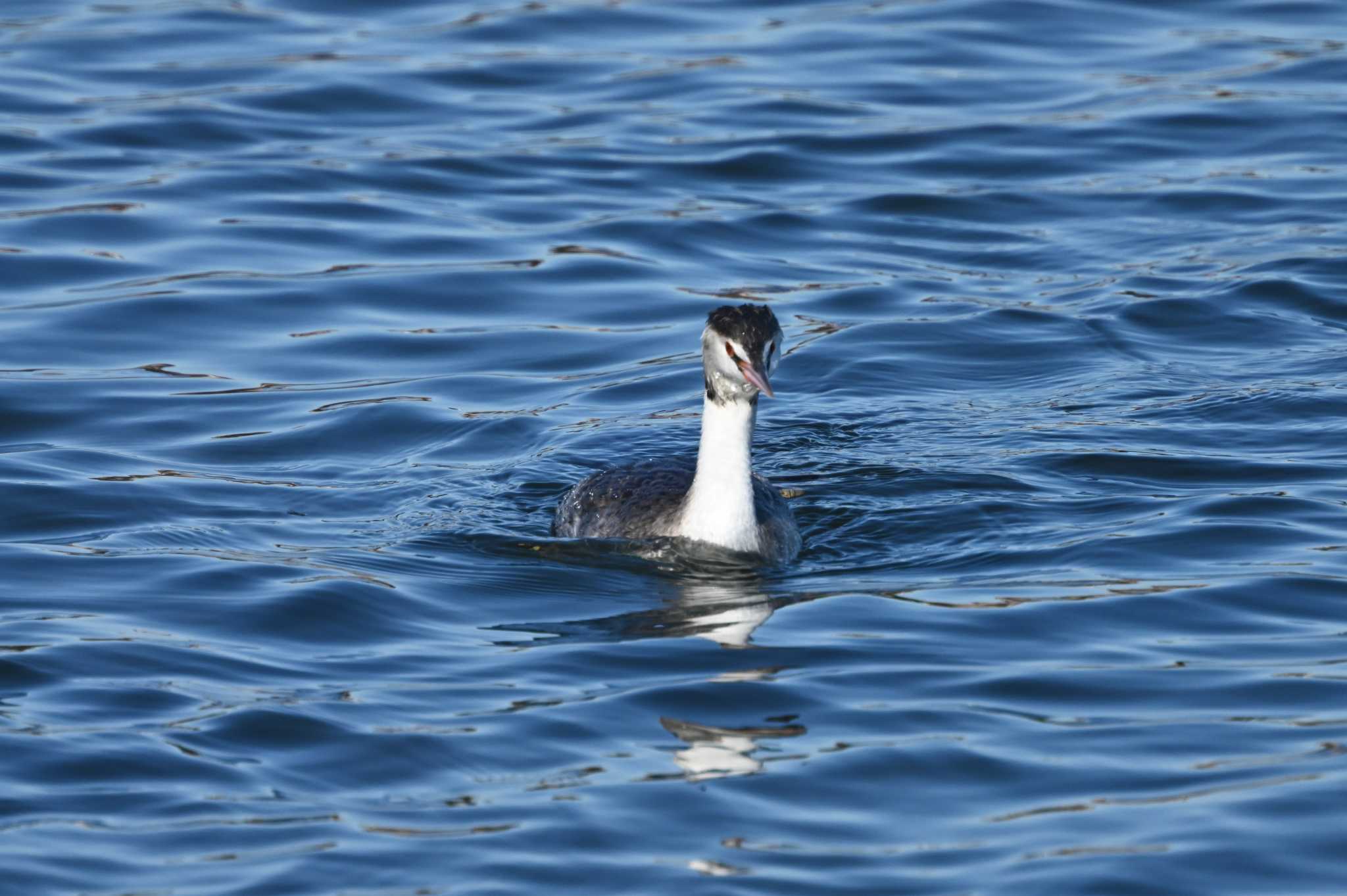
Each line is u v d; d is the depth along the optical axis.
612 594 13.08
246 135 23.12
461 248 20.45
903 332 18.56
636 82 24.98
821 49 26.12
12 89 24.09
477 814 9.72
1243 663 11.55
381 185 21.92
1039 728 10.70
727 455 13.65
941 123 23.70
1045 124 23.62
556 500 15.12
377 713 10.90
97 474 15.28
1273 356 17.84
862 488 15.17
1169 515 14.26
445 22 26.84
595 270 20.05
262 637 12.13
